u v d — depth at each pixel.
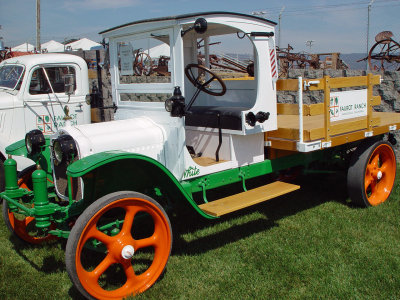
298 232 4.07
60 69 6.39
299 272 3.25
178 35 3.40
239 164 3.97
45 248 3.90
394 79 6.27
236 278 3.21
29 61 6.05
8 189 3.33
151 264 3.26
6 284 3.24
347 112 4.22
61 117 6.45
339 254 3.54
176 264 3.47
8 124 5.86
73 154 3.11
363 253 3.54
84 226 2.66
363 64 9.24
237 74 5.01
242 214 4.66
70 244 2.62
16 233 3.87
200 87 4.23
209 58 4.82
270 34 3.84
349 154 4.98
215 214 3.28
